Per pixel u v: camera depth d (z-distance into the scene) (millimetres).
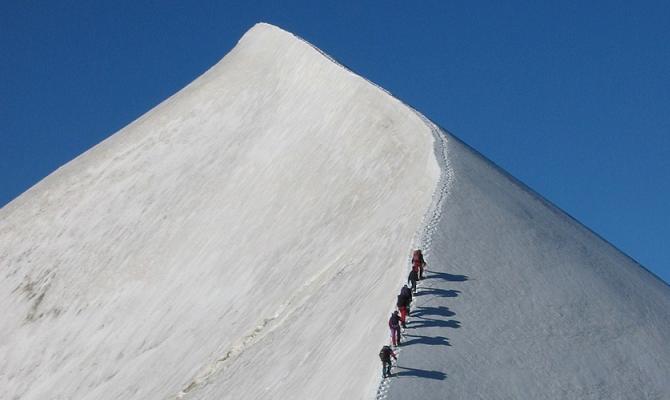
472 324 33250
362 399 29141
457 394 29203
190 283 64312
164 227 73500
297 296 49719
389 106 66438
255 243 62938
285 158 71250
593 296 38469
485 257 38719
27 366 66938
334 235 55438
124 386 56531
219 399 41844
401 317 32594
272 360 41469
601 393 31453
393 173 57906
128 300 67562
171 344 57812
